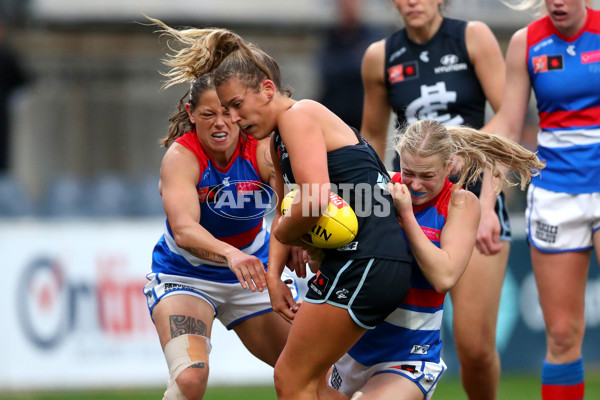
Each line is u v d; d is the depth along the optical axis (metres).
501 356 28.02
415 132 13.05
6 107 32.94
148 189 28.42
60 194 27.83
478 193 17.16
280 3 37.84
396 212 13.15
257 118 12.85
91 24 35.53
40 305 25.94
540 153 16.81
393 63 18.19
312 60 36.97
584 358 28.33
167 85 14.51
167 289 14.90
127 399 23.80
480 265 16.88
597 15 16.06
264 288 14.14
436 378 13.64
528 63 16.56
